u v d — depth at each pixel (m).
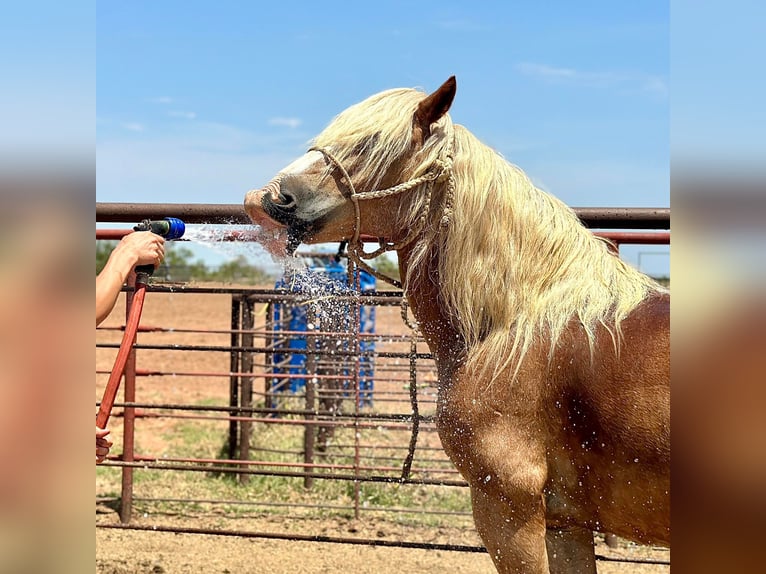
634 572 3.58
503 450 1.95
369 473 4.99
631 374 1.86
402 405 7.05
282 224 2.08
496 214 2.05
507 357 1.98
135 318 2.00
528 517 1.97
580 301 2.00
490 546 2.02
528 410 1.96
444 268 2.09
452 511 4.43
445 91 2.01
